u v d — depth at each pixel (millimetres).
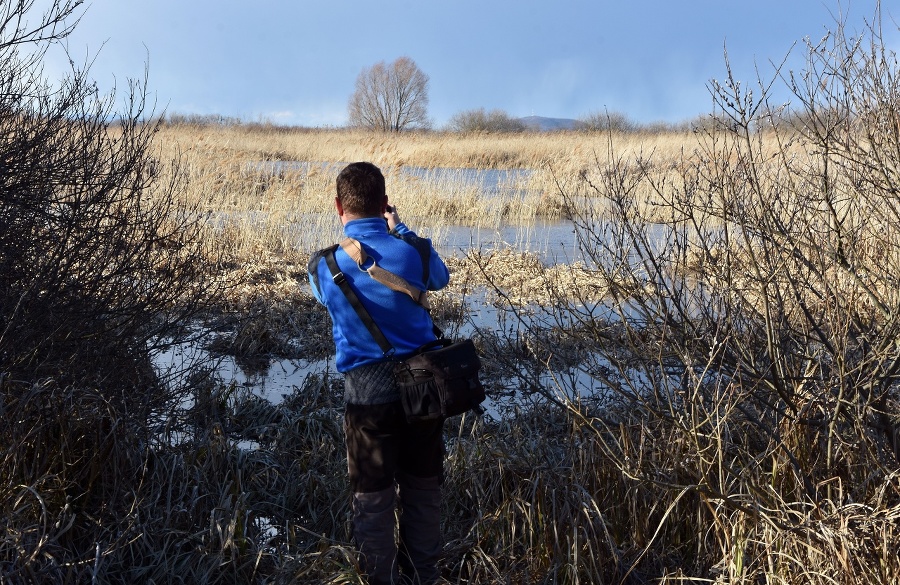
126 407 3654
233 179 14945
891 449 3148
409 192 16219
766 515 2871
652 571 3234
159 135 14320
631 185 5215
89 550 2908
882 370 3258
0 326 3404
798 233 3541
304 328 7223
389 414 2801
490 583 3207
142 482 3396
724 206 3428
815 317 3744
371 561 2898
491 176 25656
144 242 4191
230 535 3141
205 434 4156
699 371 3908
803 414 3148
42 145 3801
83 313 3734
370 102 76625
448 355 2750
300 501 3832
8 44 3693
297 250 11500
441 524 3645
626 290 3752
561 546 3299
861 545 2684
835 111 3496
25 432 3156
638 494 3393
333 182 16359
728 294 3453
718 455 2959
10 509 2807
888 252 3531
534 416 4730
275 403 5285
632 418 4012
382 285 2795
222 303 7148
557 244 12891
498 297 8242
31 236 3701
